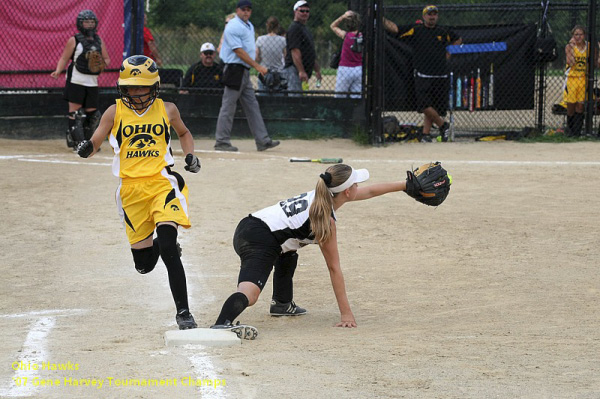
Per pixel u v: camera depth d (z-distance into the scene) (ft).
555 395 25.90
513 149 97.14
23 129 99.50
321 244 35.50
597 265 47.78
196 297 41.27
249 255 35.29
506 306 39.65
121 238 53.72
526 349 31.58
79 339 33.17
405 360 29.81
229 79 90.07
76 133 85.92
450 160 87.40
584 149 96.89
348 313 36.50
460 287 43.39
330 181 34.73
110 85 100.83
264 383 26.86
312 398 25.44
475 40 102.73
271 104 104.78
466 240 53.83
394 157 89.76
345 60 104.94
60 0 97.81
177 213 35.32
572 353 30.99
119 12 100.48
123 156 36.14
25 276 44.91
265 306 40.75
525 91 105.19
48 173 75.61
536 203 65.21
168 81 105.60
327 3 113.50
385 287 43.52
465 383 27.04
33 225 56.65
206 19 116.98
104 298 40.98
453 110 103.50
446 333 34.53
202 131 104.63
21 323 36.06
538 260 48.93
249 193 67.56
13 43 96.37
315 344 32.37
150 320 36.96
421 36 100.48
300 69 103.24
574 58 104.99
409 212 62.08
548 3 104.22
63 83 100.17
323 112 104.99
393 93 102.94
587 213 61.57
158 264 48.03
